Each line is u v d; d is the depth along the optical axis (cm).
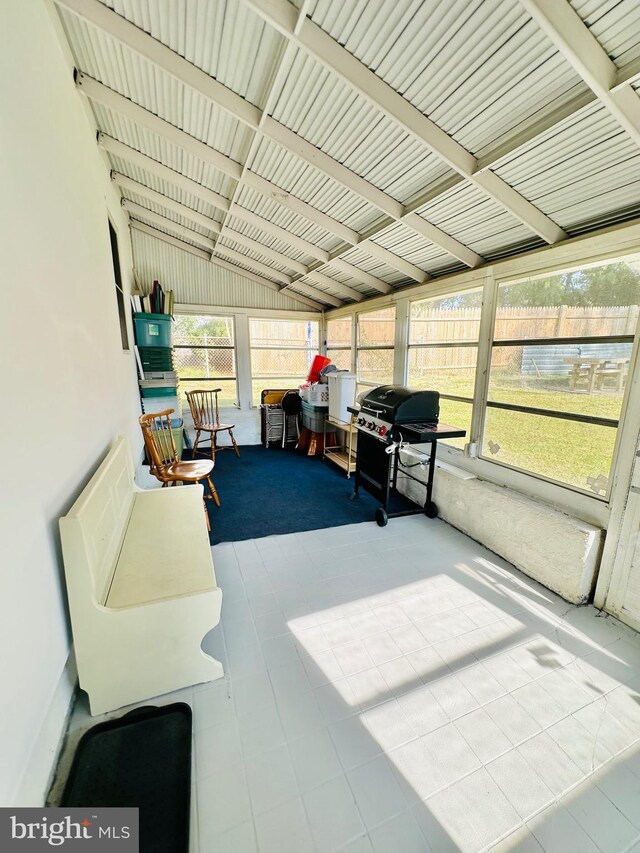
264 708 144
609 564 200
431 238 267
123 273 365
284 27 147
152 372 427
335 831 107
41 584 110
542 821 111
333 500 359
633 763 128
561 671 164
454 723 140
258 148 243
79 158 197
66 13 171
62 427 136
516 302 254
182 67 190
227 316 549
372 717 142
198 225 432
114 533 172
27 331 109
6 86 105
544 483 239
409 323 376
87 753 122
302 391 538
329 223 308
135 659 138
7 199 100
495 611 202
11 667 88
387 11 137
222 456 524
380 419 302
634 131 140
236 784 118
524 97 152
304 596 212
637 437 185
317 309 597
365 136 205
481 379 284
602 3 113
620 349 192
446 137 183
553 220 215
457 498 296
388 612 200
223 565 244
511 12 125
